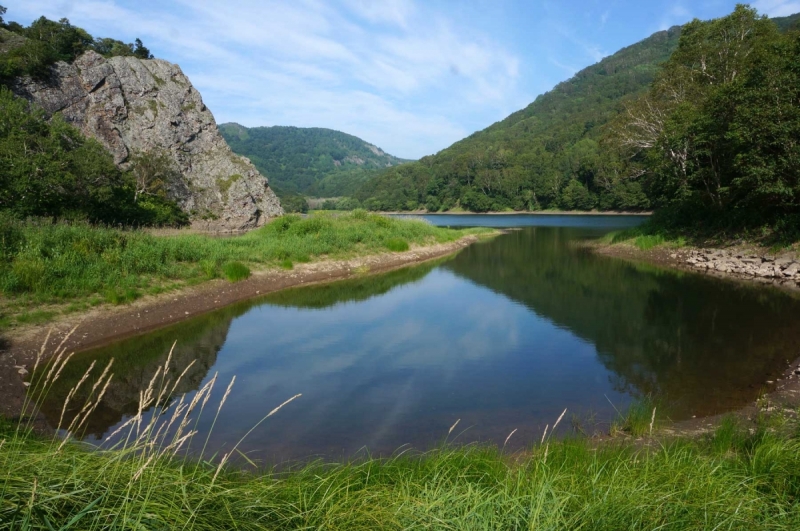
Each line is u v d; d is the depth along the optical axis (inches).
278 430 265.6
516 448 241.8
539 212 3641.7
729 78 1079.6
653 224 1181.7
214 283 630.5
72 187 1253.7
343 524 121.7
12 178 1091.9
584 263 974.4
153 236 740.0
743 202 925.2
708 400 299.9
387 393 323.6
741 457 200.5
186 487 125.0
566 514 130.3
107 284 515.2
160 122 2198.6
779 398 295.9
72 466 119.0
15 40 1871.3
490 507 127.3
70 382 335.9
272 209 2539.4
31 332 404.2
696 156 992.2
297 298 647.8
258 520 119.9
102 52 2546.8
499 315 550.3
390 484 167.6
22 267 465.4
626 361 381.4
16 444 158.9
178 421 275.4
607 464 184.2
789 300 568.7
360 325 508.1
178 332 474.0
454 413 290.7
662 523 128.4
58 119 1349.7
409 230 1242.0
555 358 394.9
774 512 141.0
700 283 705.0
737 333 445.7
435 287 737.0
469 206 4008.4
